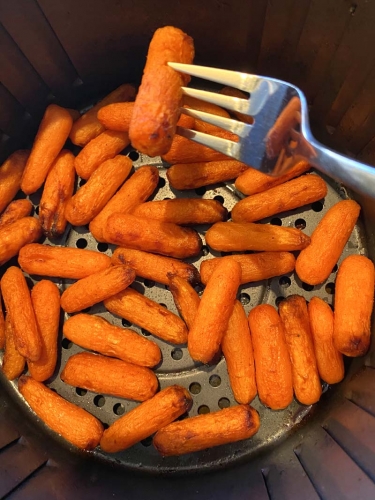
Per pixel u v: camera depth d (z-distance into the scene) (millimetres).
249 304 210
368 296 190
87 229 222
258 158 157
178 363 205
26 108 225
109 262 204
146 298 201
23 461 181
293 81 226
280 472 186
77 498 178
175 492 189
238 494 179
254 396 191
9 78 205
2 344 206
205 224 214
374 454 147
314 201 212
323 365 190
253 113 153
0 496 156
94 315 203
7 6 179
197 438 180
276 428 199
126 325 209
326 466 169
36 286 204
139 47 223
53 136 209
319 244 197
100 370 192
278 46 212
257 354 188
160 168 229
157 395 187
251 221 208
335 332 188
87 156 210
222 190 223
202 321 182
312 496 159
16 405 210
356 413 174
